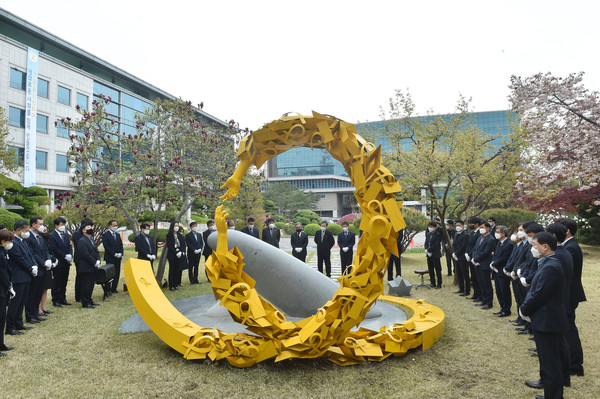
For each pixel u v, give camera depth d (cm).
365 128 1030
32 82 2519
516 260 537
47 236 635
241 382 339
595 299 694
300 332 364
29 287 542
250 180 964
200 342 385
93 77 2922
